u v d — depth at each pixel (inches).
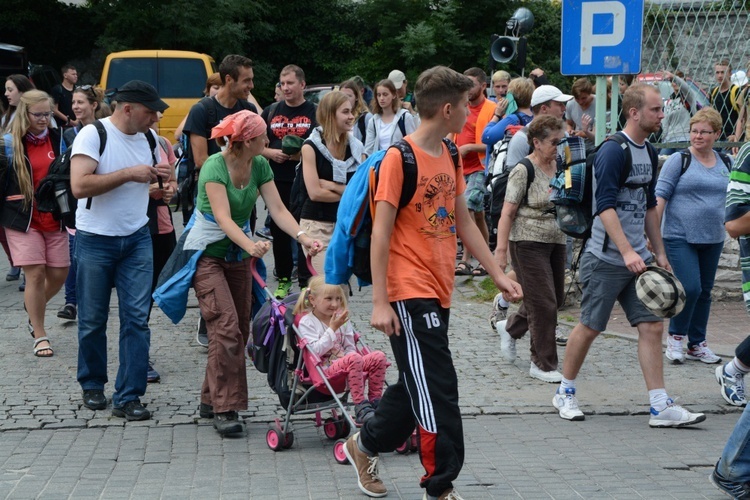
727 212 202.5
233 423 241.3
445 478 177.3
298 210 370.0
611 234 244.4
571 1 323.6
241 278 253.3
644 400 276.4
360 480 200.8
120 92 251.3
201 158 331.6
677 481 211.2
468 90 179.8
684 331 316.5
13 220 317.1
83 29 1256.8
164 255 320.8
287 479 212.7
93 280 256.8
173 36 1167.6
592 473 216.4
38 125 312.5
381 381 232.2
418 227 180.5
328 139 329.4
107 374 299.4
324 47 1332.4
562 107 322.0
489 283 438.6
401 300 179.3
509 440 241.1
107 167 250.2
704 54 391.2
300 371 229.5
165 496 202.1
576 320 375.6
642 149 250.5
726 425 255.4
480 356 326.0
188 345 339.9
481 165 456.8
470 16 1202.0
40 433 245.9
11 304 412.5
